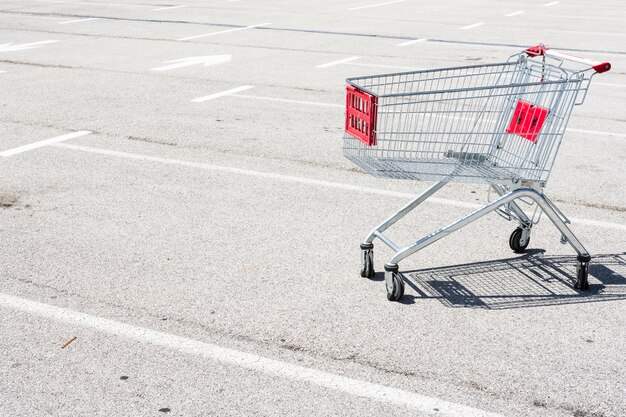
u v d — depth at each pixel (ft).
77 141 25.00
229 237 17.33
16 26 52.49
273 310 13.88
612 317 13.71
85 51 42.47
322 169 22.39
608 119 28.17
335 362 12.20
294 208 19.25
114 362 12.22
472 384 11.62
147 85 33.78
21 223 18.12
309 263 15.93
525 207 19.39
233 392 11.41
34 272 15.46
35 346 12.70
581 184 21.20
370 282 15.08
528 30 50.39
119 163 22.76
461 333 13.09
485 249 16.79
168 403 11.14
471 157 15.38
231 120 27.89
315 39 46.91
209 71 36.81
